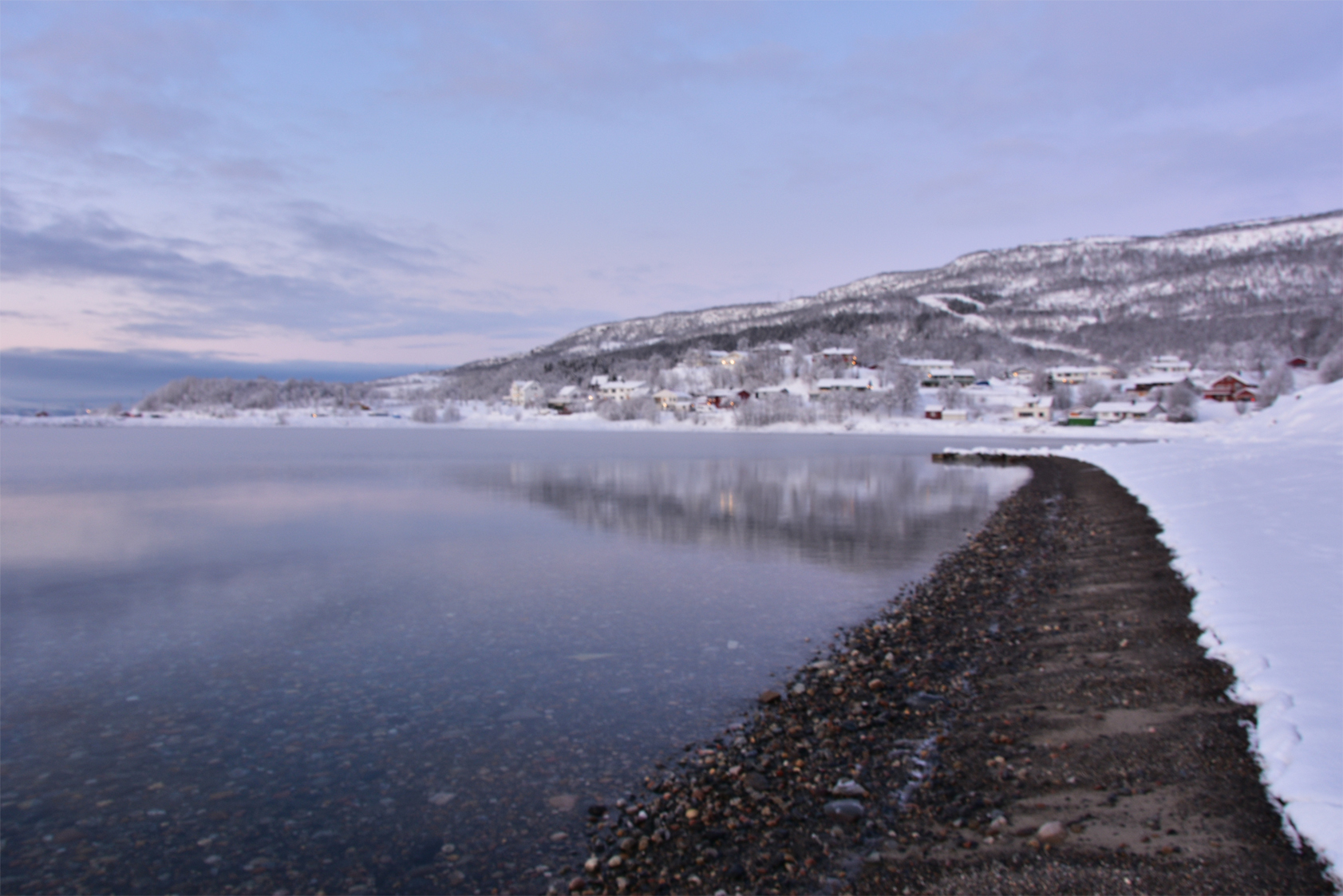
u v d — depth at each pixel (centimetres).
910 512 3497
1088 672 1095
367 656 1437
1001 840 682
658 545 2644
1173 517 2328
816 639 1479
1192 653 1048
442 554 2509
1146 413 13500
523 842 783
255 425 19762
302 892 712
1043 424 14088
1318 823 587
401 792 900
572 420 18225
